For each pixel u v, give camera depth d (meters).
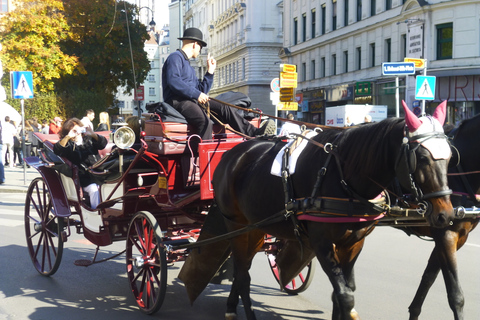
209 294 6.30
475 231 9.59
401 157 3.65
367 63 32.25
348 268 4.32
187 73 6.17
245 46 53.38
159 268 5.51
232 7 57.69
